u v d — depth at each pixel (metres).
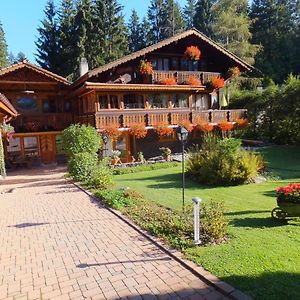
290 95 22.11
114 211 8.98
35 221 8.66
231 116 23.11
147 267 5.37
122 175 16.20
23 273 5.48
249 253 5.46
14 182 16.11
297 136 22.23
